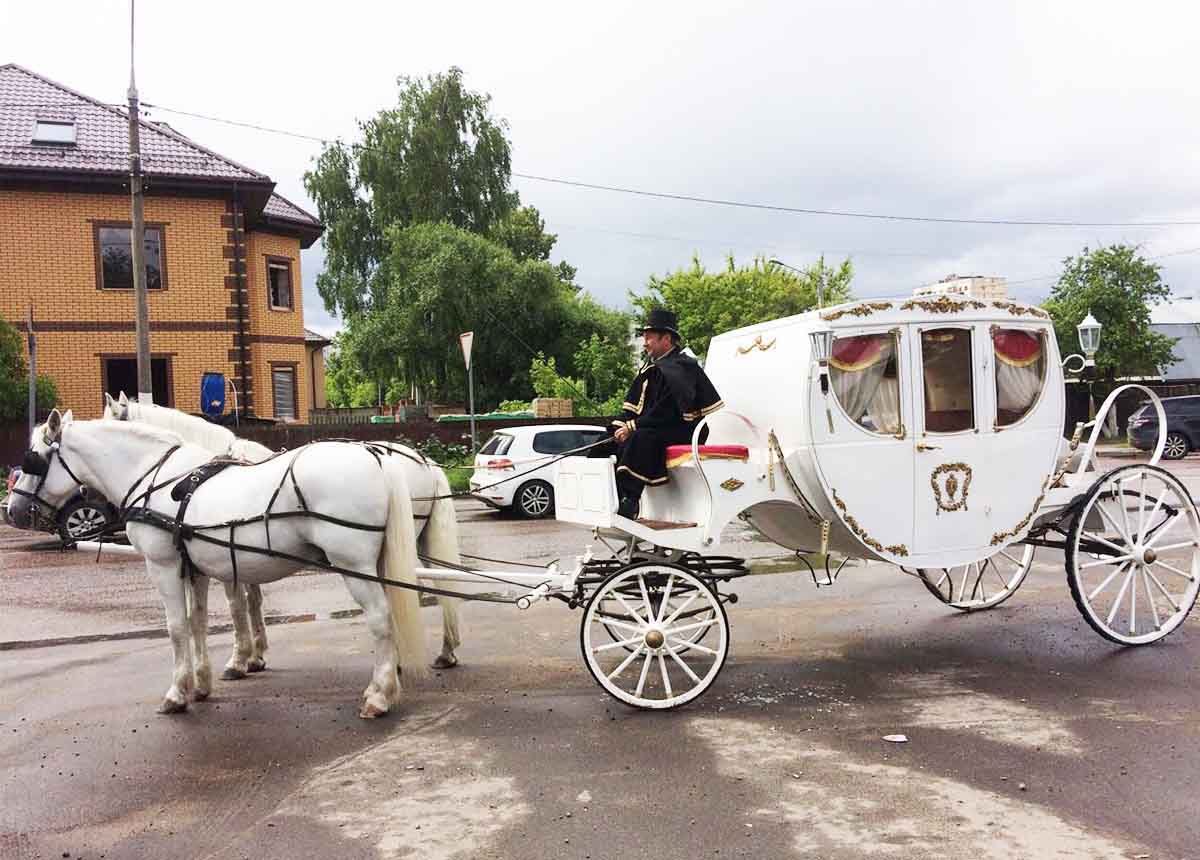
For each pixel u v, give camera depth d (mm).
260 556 6227
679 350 6852
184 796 4895
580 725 5895
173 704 6305
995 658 7195
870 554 6832
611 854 4094
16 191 22812
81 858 4219
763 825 4340
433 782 4992
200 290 24391
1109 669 6773
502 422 24906
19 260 22891
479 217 39344
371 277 38938
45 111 25156
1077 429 7324
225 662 7762
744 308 34156
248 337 24984
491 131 39469
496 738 5676
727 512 6453
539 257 57844
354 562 6156
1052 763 4988
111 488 6738
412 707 6352
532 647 8016
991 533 6887
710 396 6598
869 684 6621
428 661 7551
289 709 6379
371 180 38875
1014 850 4016
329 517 6074
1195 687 6285
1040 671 6793
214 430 7395
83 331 23453
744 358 7285
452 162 39094
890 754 5215
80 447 6707
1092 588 9789
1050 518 7547
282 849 4254
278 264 27219
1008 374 6945
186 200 24188
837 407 6496
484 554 12445
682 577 6273
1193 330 49812
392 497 6215
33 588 10992
